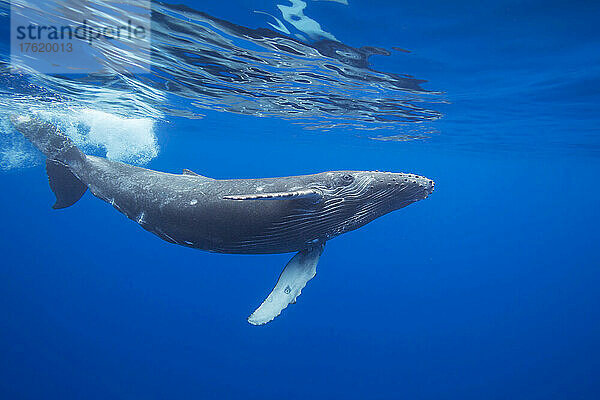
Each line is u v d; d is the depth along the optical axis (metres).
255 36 9.82
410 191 6.84
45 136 9.43
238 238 6.23
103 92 16.97
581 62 10.38
